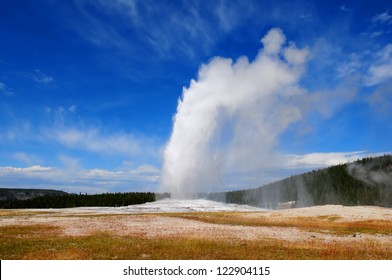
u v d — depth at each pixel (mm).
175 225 43656
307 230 40594
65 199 170125
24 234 32375
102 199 169250
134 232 35000
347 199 161500
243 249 24875
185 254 22641
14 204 167375
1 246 24938
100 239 29047
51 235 31719
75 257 21578
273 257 22094
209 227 41781
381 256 23266
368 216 56500
